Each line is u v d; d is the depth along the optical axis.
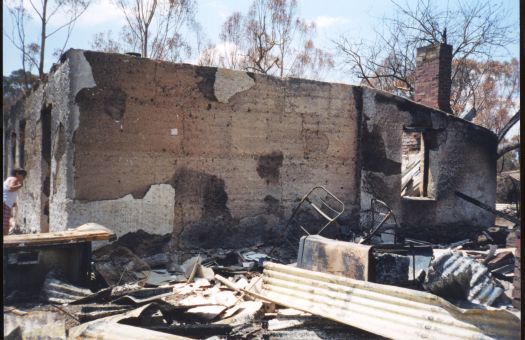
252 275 5.87
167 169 6.73
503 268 6.12
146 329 3.71
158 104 6.64
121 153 6.38
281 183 7.72
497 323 3.40
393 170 8.75
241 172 7.35
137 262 5.95
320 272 4.55
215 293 5.02
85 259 4.98
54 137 6.79
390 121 8.71
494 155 9.73
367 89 8.53
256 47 21.36
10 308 4.26
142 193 6.54
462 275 4.71
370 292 4.04
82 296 4.60
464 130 9.38
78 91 6.09
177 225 6.83
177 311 4.38
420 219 8.90
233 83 7.24
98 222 6.22
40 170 8.02
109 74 6.29
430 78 10.73
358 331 4.07
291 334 3.98
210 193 7.09
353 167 8.46
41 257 4.71
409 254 5.07
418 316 3.69
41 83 7.95
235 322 4.21
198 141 6.98
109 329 3.68
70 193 6.08
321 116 8.10
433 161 9.12
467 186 9.44
